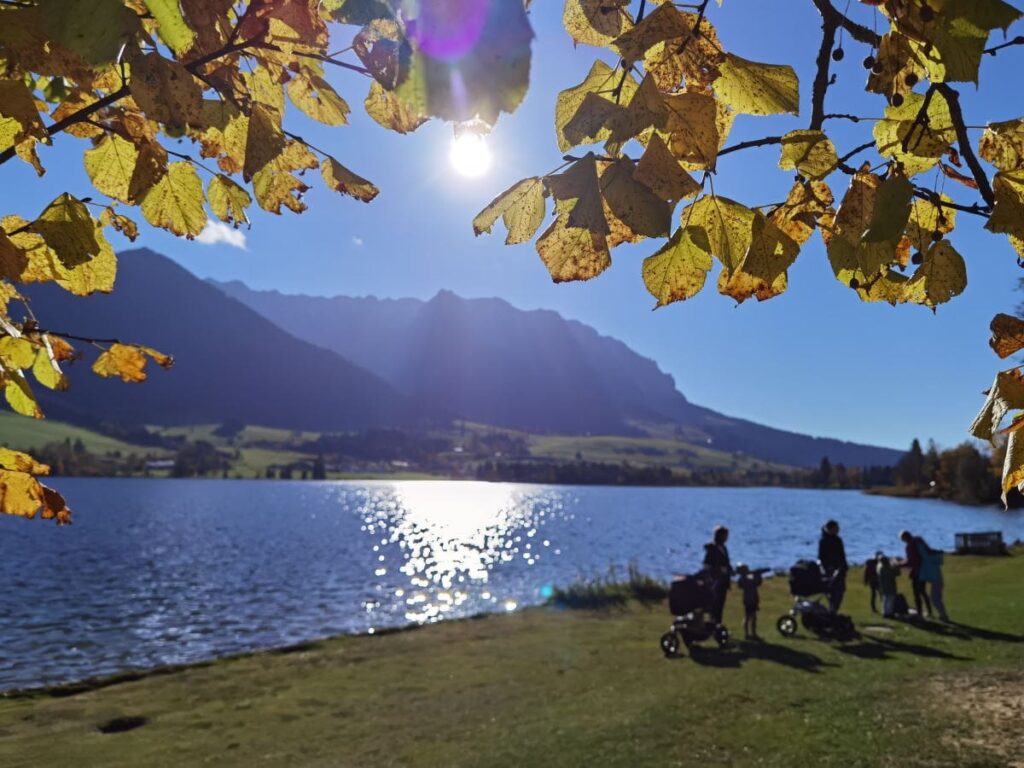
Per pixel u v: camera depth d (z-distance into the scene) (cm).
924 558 1608
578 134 73
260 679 1420
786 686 1054
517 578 4244
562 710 1032
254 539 7100
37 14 83
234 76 102
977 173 85
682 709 958
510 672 1359
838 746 772
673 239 84
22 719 1186
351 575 4450
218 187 116
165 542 6694
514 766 792
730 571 1414
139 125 118
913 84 88
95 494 14412
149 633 2622
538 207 78
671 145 80
